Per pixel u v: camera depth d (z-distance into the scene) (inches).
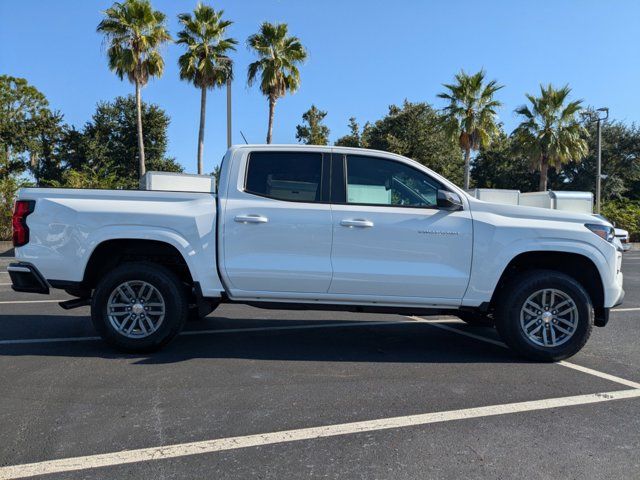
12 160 1636.3
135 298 205.2
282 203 201.8
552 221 203.9
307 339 238.5
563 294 199.9
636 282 480.1
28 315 286.4
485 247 199.3
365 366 195.5
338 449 126.0
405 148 1438.2
